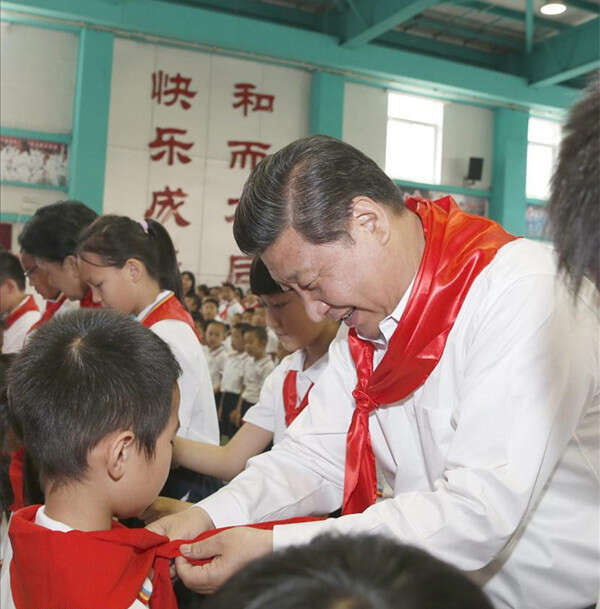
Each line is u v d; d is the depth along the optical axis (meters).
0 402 1.09
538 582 0.91
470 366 0.92
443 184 8.17
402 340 0.98
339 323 1.45
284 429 1.50
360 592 0.36
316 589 0.36
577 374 0.86
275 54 7.09
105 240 1.53
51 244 1.85
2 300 2.49
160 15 6.59
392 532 0.84
